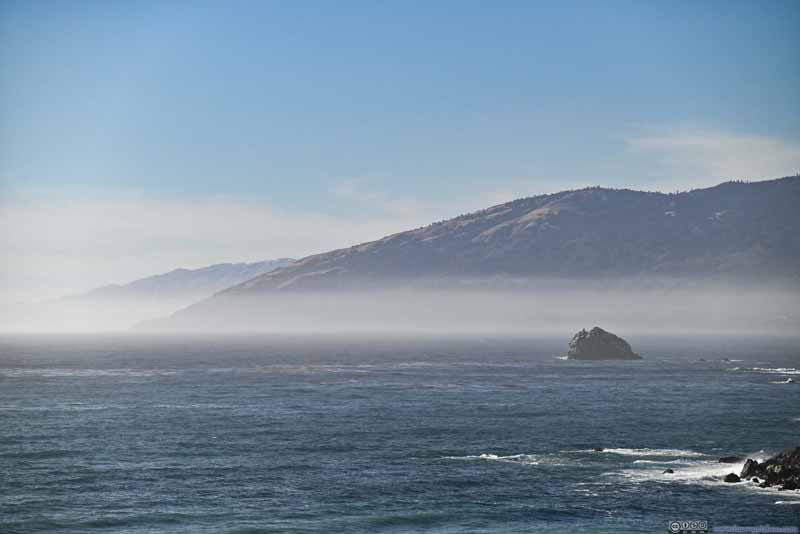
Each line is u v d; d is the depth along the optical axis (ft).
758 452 281.54
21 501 217.77
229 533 192.85
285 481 239.91
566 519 204.13
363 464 262.67
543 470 253.85
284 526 198.18
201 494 225.76
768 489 230.07
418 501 219.41
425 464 262.67
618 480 240.94
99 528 196.95
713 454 278.67
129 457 272.31
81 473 248.52
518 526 198.90
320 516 206.18
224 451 282.97
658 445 295.48
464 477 244.83
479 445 295.07
